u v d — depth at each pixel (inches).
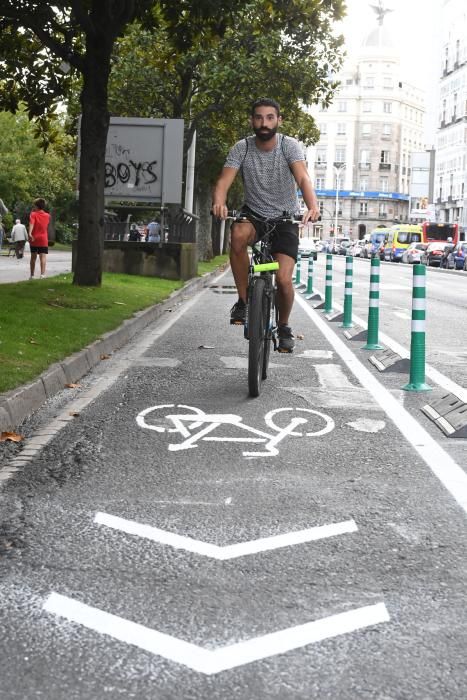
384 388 346.6
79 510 190.4
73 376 360.5
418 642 128.1
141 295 714.8
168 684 115.8
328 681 116.7
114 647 126.1
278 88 1242.6
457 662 122.2
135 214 1780.3
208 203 1710.1
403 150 6087.6
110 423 278.5
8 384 293.1
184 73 1266.0
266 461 234.4
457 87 3654.0
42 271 898.7
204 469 225.6
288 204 324.5
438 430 273.4
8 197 2506.2
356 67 5979.3
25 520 183.3
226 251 2640.3
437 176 3919.8
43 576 153.0
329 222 5905.5
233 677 117.7
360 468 228.1
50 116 772.0
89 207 689.0
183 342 497.0
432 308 789.9
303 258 2610.7
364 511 191.8
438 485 213.0
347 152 5925.2
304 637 129.5
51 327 449.7
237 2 637.3
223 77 1195.3
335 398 324.5
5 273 1039.0
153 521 183.3
